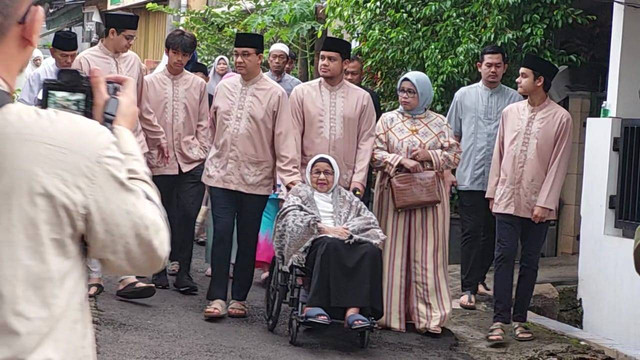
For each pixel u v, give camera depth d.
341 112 7.54
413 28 10.29
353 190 7.40
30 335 2.17
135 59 7.97
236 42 7.45
